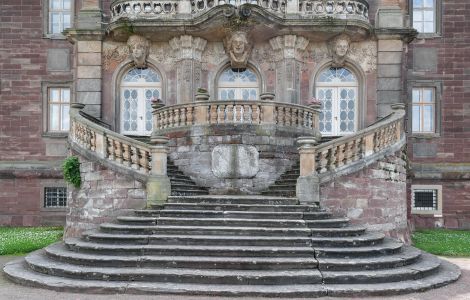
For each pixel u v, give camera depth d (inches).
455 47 935.0
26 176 938.1
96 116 854.5
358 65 854.5
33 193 939.3
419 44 938.1
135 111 874.1
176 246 450.3
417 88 939.3
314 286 399.2
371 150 620.4
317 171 592.7
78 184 650.8
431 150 927.7
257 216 513.7
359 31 826.2
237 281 403.9
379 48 847.1
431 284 415.8
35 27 956.0
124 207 601.0
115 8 848.3
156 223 502.0
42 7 956.6
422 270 438.0
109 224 510.6
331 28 818.2
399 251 490.3
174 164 702.5
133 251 446.9
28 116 949.8
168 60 860.6
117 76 865.5
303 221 499.2
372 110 852.0
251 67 861.2
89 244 469.7
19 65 954.1
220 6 787.4
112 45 865.5
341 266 425.7
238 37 820.0
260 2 808.9
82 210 640.4
